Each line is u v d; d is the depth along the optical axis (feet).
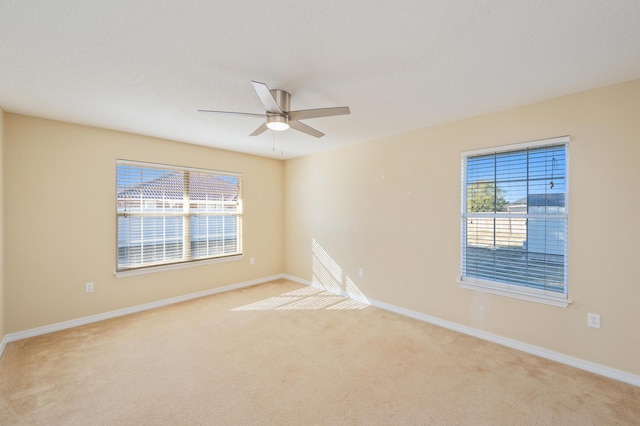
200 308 12.76
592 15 4.90
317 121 10.66
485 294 9.86
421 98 8.53
